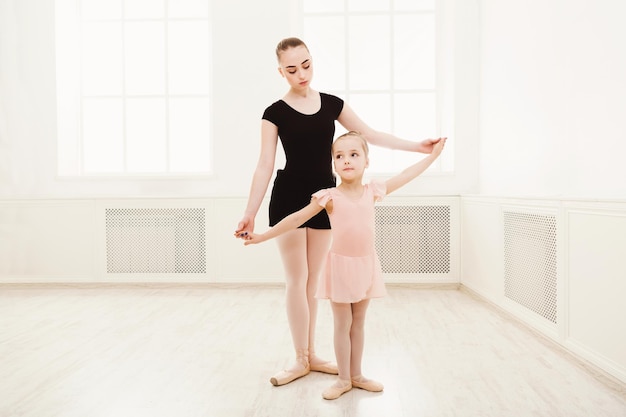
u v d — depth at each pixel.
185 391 1.88
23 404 1.77
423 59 4.39
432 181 4.19
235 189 4.24
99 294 3.82
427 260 3.96
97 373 2.08
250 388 1.91
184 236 4.08
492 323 2.86
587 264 2.04
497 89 3.71
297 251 2.00
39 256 4.13
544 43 2.90
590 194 2.39
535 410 1.68
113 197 4.06
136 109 4.53
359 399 1.79
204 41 4.49
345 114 2.14
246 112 4.21
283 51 1.96
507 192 3.51
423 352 2.33
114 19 4.48
